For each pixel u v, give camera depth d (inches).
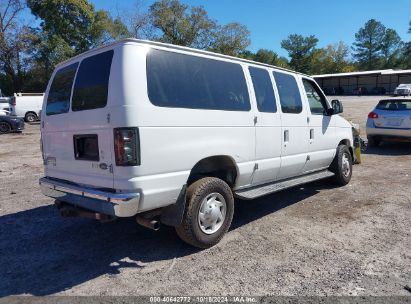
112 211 146.9
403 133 446.3
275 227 204.1
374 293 136.1
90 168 162.4
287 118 225.1
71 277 153.2
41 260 169.6
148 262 164.9
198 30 1931.6
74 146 171.5
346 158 293.1
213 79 181.5
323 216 220.5
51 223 218.8
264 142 206.8
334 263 159.5
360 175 329.4
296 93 239.8
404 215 218.2
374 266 156.1
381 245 176.9
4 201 268.8
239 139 189.8
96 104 158.1
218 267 158.4
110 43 156.0
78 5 1843.0
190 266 160.1
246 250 174.7
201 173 185.5
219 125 178.5
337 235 190.4
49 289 143.9
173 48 165.8
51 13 1828.2
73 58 179.0
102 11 1948.8
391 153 446.6
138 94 147.6
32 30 1817.2
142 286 144.5
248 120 195.2
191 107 166.6
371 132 473.7
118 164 147.7
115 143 147.9
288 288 140.6
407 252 168.7
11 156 483.5
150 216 161.5
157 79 155.9
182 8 1866.4
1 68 1841.8
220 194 179.9
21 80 1910.7
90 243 187.9
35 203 262.2
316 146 255.1
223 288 141.5
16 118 790.5
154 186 151.5
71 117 171.3
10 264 166.1
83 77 168.4
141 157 146.9
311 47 4133.9
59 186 175.9
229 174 193.8
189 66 171.0
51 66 1839.3
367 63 4650.6
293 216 222.1
